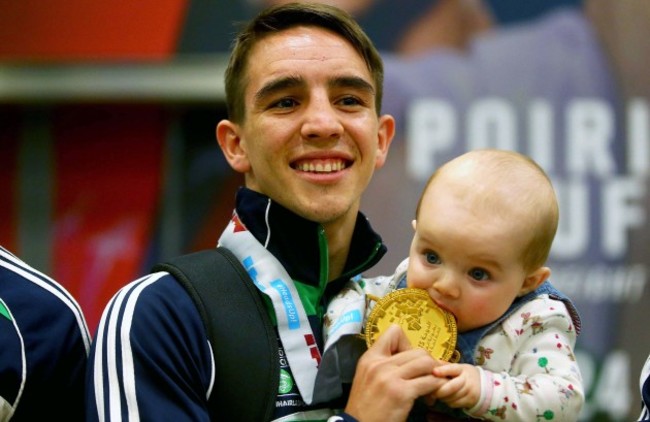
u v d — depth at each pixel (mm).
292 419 1838
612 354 5410
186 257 1967
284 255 2004
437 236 1882
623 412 5367
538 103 5477
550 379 1819
